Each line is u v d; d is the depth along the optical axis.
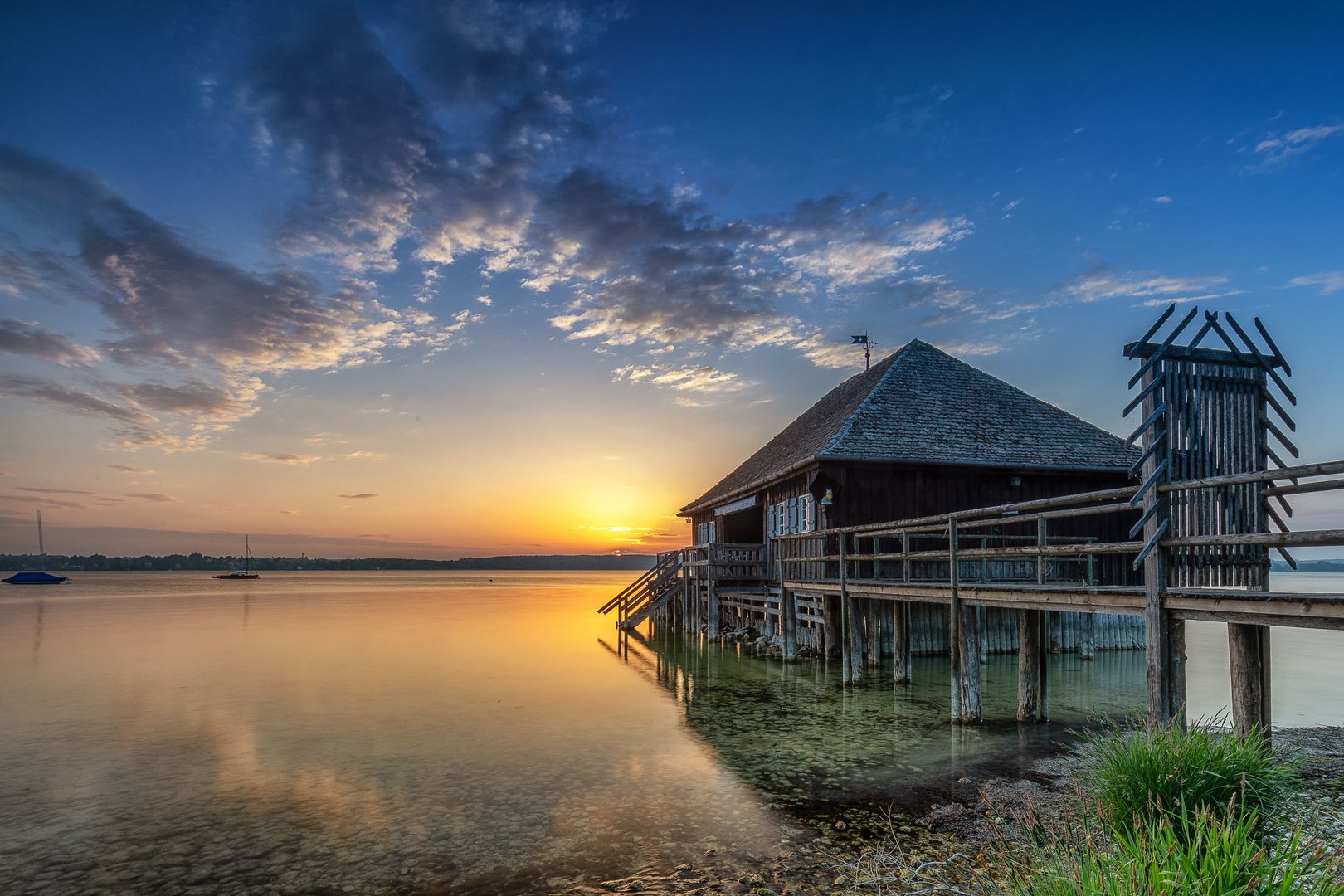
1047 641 17.39
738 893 5.51
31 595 63.88
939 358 21.17
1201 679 14.98
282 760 9.51
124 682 15.91
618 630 26.97
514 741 10.31
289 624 31.09
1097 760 6.32
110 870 6.25
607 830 6.89
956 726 10.63
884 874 5.69
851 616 14.26
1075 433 18.95
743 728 10.82
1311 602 5.62
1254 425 7.52
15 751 10.14
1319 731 10.11
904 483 17.30
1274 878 3.43
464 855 6.41
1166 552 7.02
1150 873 3.24
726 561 23.12
